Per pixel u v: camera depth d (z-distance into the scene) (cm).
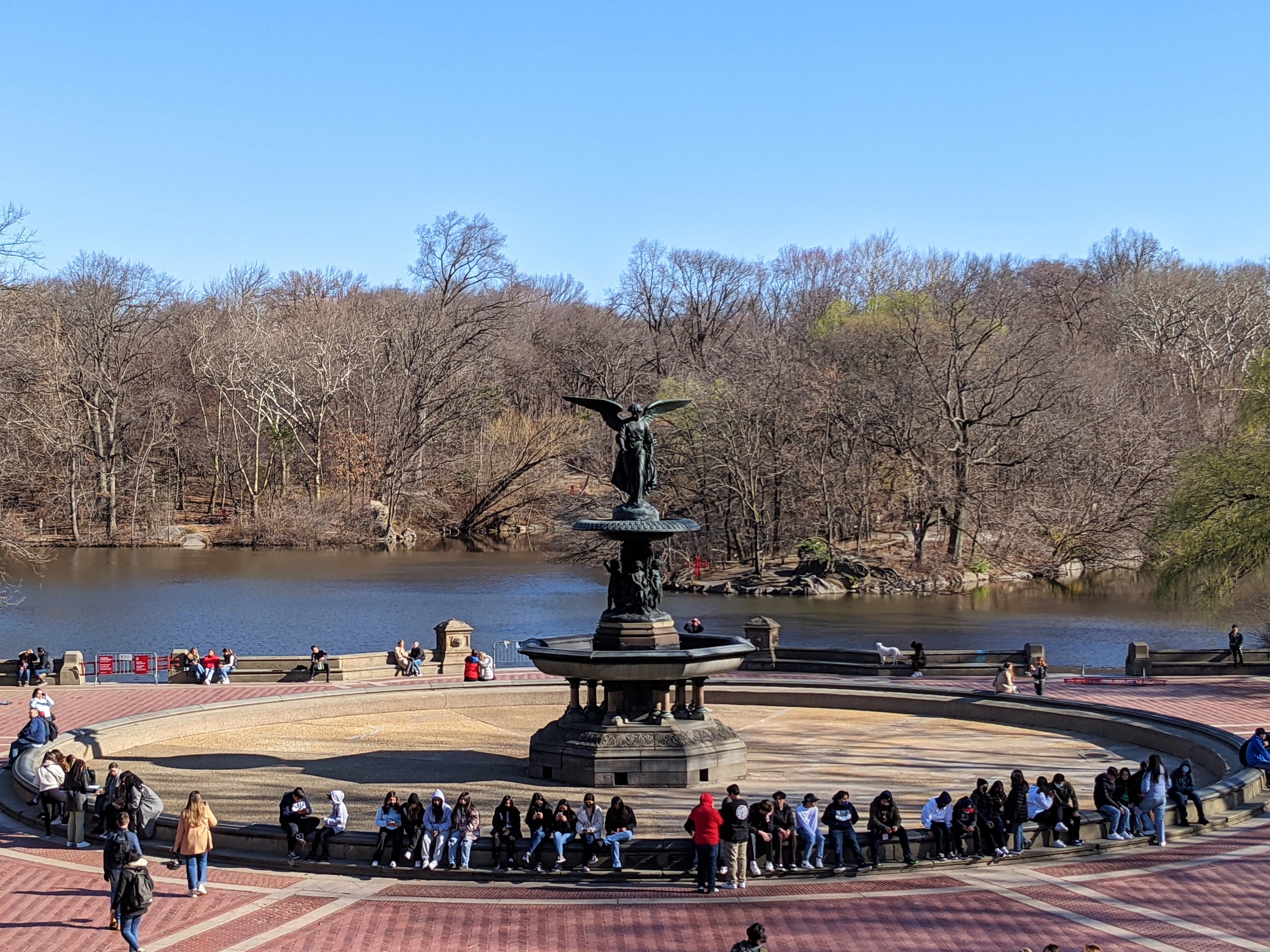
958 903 2244
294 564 10881
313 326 13950
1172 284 13775
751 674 4994
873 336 11325
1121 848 2622
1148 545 9544
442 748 3709
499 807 2498
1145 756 3562
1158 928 2081
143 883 1981
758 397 9894
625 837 2466
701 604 8606
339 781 3259
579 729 3219
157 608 8038
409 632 7188
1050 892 2305
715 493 10100
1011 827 2547
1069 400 9869
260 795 3106
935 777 3247
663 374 13625
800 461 9900
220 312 15638
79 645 6656
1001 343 10038
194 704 4547
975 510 9612
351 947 2031
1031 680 4994
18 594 8669
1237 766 3209
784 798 2558
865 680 4684
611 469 10788
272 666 5122
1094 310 15550
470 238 14438
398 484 12769
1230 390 10888
